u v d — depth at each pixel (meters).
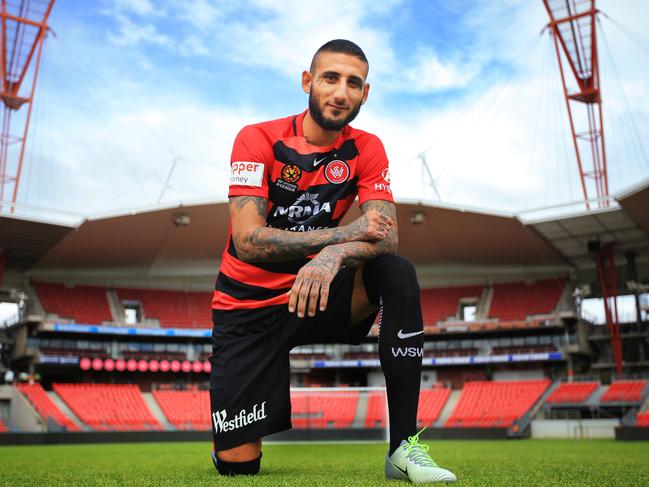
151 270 35.53
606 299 31.23
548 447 14.05
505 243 32.75
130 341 35.09
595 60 34.34
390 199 2.99
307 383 36.50
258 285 2.90
